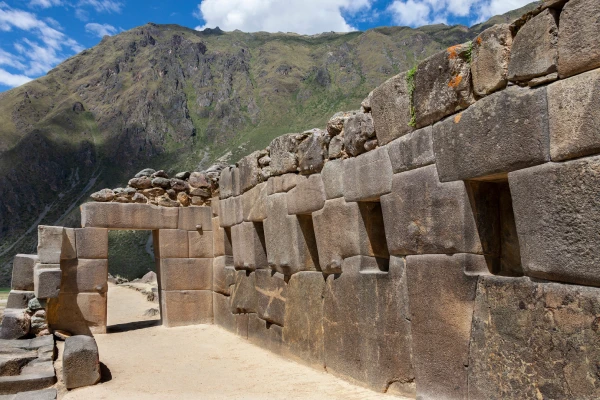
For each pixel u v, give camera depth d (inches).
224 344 385.1
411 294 205.3
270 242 333.1
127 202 458.6
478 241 181.6
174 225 469.7
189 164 3764.8
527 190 153.6
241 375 292.5
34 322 358.9
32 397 253.0
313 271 298.0
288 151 304.0
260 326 362.9
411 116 204.1
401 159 209.8
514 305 161.2
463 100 177.5
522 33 155.9
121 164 4072.3
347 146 247.6
